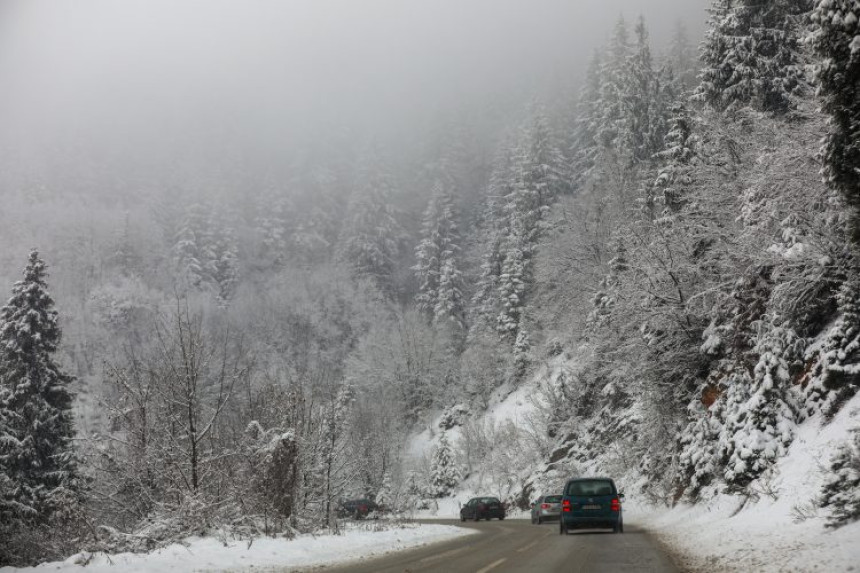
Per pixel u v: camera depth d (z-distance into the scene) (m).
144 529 15.60
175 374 18.25
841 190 12.14
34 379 32.22
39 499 28.61
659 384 27.83
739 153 27.80
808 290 18.59
